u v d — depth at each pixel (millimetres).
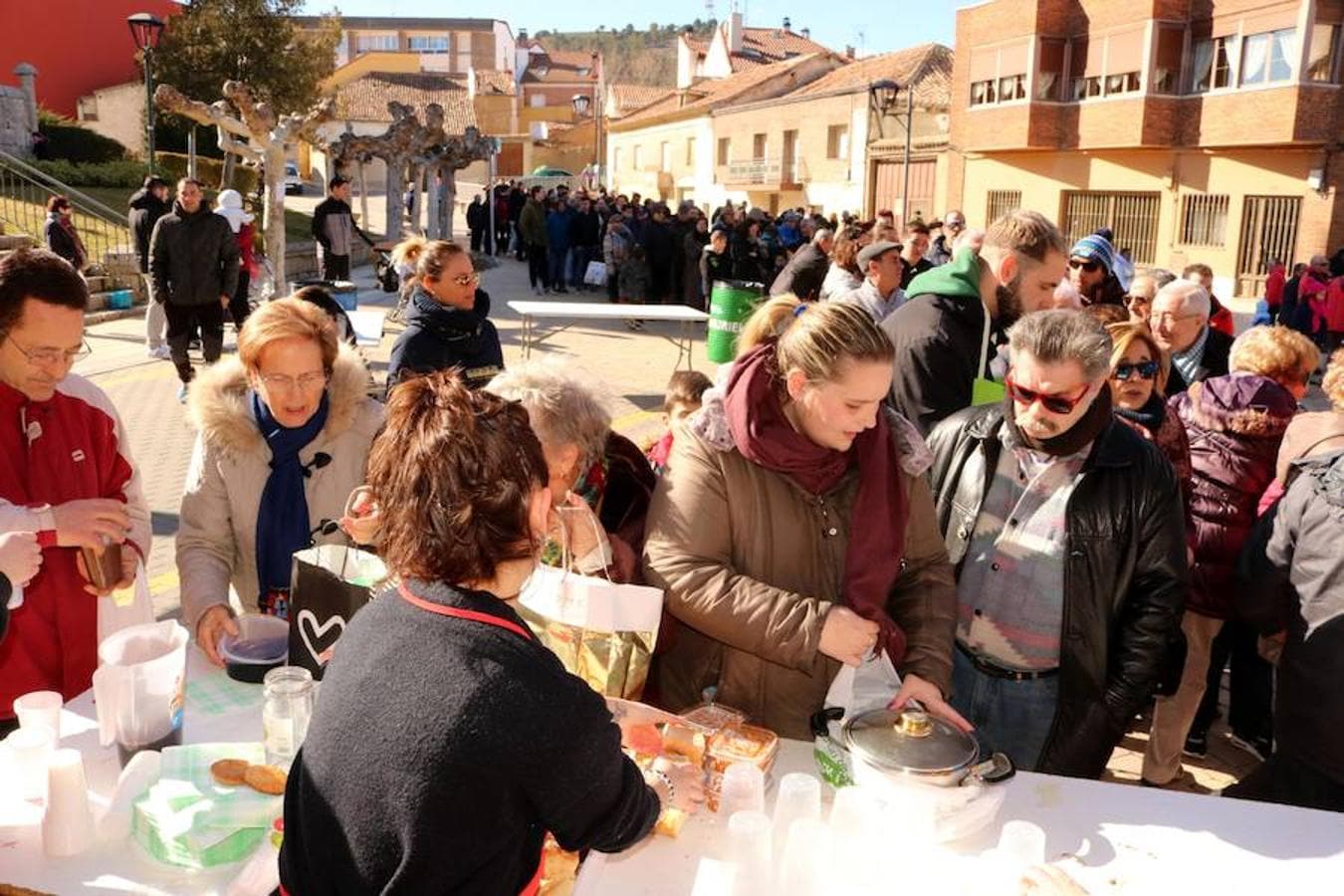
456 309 3686
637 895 1551
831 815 1620
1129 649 2332
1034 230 2936
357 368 2551
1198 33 20766
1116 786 1868
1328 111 18484
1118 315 3447
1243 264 20203
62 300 2148
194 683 2143
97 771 1812
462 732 1102
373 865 1137
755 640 1884
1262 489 3273
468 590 1197
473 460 1174
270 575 2477
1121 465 2289
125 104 28781
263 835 1601
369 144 22000
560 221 18250
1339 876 1630
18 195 15148
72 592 2297
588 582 1843
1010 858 1548
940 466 2527
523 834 1177
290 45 25953
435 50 75062
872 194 30438
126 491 2486
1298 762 2367
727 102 39344
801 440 1967
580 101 45312
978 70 25172
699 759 1807
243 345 2396
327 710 1198
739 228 15203
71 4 29312
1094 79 22594
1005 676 2428
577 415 2039
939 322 2875
